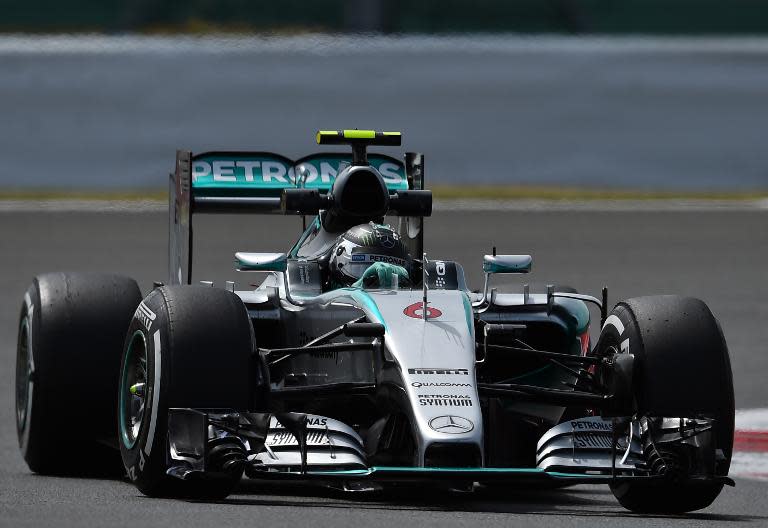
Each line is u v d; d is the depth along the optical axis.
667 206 97.56
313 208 28.92
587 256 73.69
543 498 26.98
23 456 29.12
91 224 85.56
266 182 33.41
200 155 33.38
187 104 144.50
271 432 23.14
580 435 23.75
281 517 21.25
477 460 22.05
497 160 127.25
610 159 127.75
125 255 72.56
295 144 134.88
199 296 23.41
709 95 153.62
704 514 24.53
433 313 24.58
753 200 102.12
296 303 27.44
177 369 22.69
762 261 73.06
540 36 167.12
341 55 155.88
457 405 22.42
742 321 55.81
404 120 141.00
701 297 61.66
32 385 28.09
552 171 124.69
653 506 24.27
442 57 156.75
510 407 26.41
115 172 121.00
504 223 86.94
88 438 28.23
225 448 22.22
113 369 28.16
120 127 135.75
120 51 159.62
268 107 144.12
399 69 154.12
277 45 156.88
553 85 153.25
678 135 136.38
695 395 23.69
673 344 23.91
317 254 29.39
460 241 78.12
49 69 151.88
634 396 24.02
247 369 23.00
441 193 104.88
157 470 23.02
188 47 160.25
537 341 28.77
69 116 138.50
